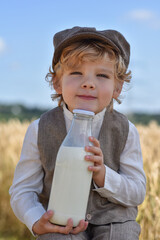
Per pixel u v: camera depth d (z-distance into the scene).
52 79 1.80
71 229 1.41
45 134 1.70
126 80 1.80
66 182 1.38
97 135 1.70
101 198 1.66
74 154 1.38
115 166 1.71
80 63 1.54
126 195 1.61
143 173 1.74
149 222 2.55
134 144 1.75
